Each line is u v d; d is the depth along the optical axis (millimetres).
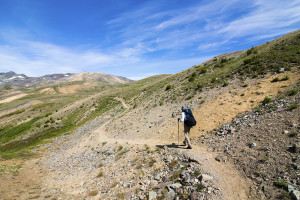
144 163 9852
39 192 12133
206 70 35344
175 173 7293
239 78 20906
